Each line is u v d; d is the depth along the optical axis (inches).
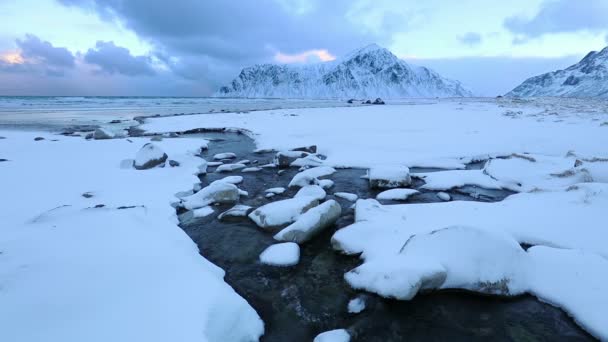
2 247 191.5
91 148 562.3
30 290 148.9
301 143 651.5
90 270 168.7
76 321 132.0
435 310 176.6
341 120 1028.5
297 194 346.0
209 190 337.4
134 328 130.3
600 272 180.7
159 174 417.1
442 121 949.2
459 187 377.7
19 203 293.4
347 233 242.7
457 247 196.5
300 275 213.0
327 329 167.0
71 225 228.7
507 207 277.7
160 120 1128.8
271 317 175.5
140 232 223.6
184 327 133.3
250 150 649.6
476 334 161.9
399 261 192.4
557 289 181.0
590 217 238.8
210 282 170.6
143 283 162.1
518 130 714.8
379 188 386.6
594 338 156.5
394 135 689.0
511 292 182.9
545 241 223.1
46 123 1024.9
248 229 276.8
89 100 3122.5
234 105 2427.4
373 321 169.6
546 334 160.9
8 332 123.7
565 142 563.8
